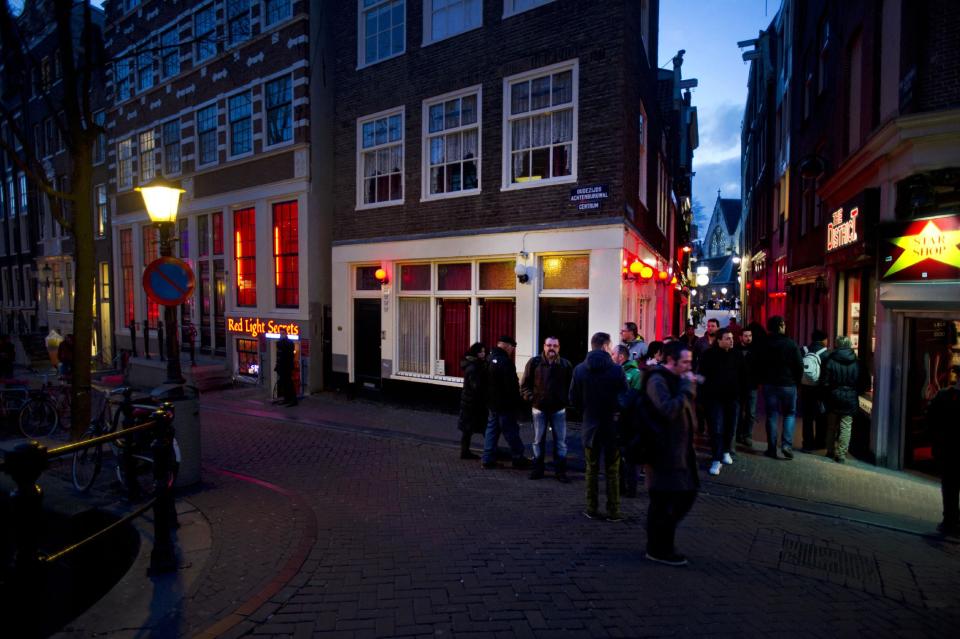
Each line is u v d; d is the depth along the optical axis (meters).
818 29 13.05
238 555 4.58
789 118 17.42
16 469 2.94
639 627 3.62
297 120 13.75
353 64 12.90
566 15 9.58
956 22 6.79
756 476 7.07
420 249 11.53
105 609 3.75
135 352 18.47
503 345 7.43
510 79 10.25
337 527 5.26
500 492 6.39
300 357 13.86
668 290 17.95
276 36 14.18
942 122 6.70
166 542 4.30
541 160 10.05
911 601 4.10
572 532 5.22
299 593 3.99
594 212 9.31
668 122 18.50
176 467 5.45
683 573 4.40
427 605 3.84
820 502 6.21
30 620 2.96
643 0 12.07
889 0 7.94
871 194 8.04
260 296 14.95
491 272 10.77
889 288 7.44
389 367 12.32
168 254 6.86
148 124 18.53
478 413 7.59
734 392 7.28
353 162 12.99
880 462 7.55
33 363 21.73
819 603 4.02
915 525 5.58
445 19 11.32
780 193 20.03
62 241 24.72
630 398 4.62
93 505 5.85
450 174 11.30
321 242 13.96
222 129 15.79
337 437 9.13
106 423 6.95
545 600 3.93
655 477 4.48
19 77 6.96
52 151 24.95
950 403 5.33
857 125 9.84
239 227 15.75
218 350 16.81
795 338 16.84
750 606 3.94
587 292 9.53
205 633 3.48
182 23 17.02
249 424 10.20
